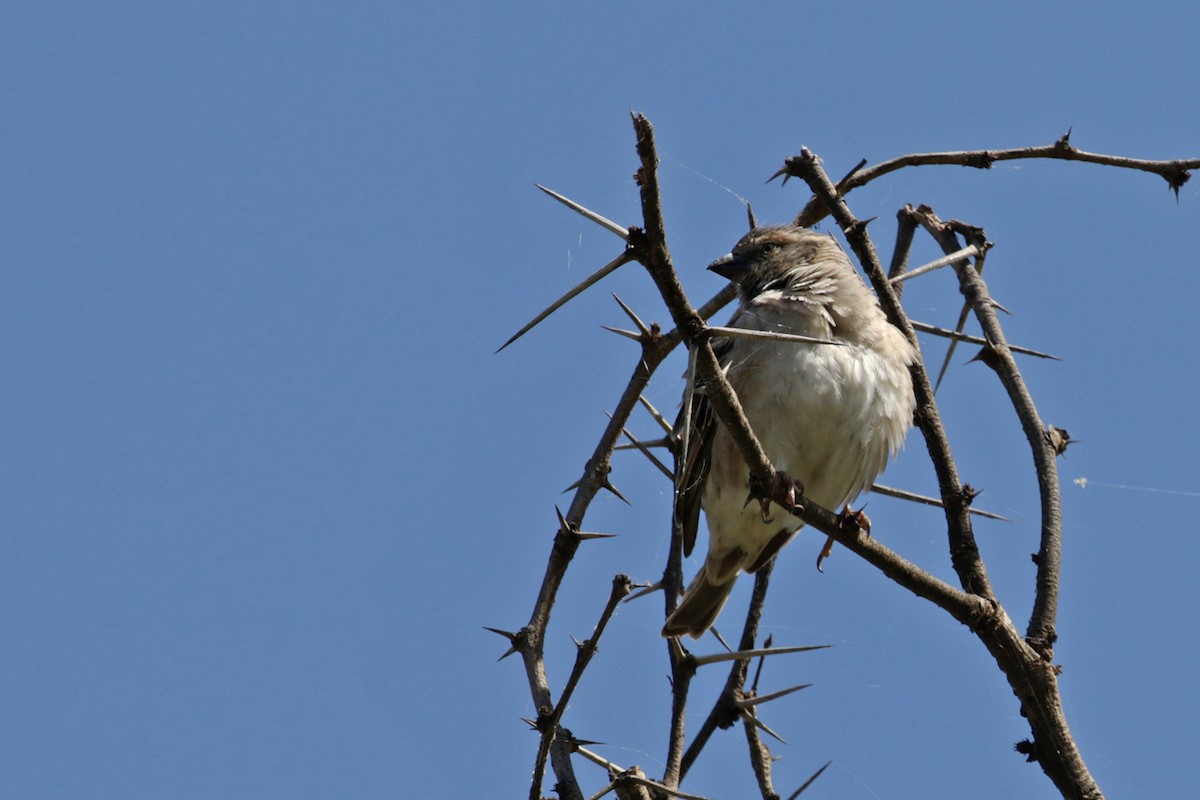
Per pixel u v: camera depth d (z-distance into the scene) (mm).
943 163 9906
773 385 10703
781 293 11062
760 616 9750
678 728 7930
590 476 8953
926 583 7438
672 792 7008
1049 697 7516
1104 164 9617
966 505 8320
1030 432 8914
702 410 10883
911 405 11023
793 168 9602
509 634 8219
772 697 8734
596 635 6848
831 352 10656
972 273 10047
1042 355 9898
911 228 11070
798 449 10750
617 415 9062
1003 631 7539
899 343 10969
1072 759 7395
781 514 11000
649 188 5301
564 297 5891
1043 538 8312
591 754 7383
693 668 8062
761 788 8719
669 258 5566
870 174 10000
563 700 6832
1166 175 9477
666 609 8617
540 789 6824
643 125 5094
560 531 8508
